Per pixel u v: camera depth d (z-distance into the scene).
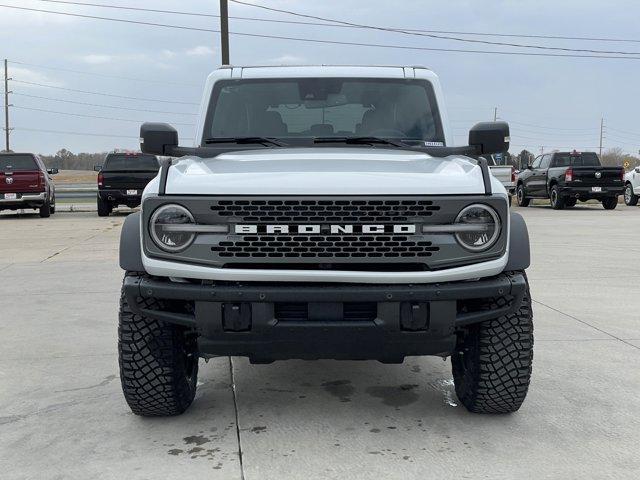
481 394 3.66
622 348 5.23
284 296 3.15
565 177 21.72
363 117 4.59
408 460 3.23
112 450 3.38
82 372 4.70
